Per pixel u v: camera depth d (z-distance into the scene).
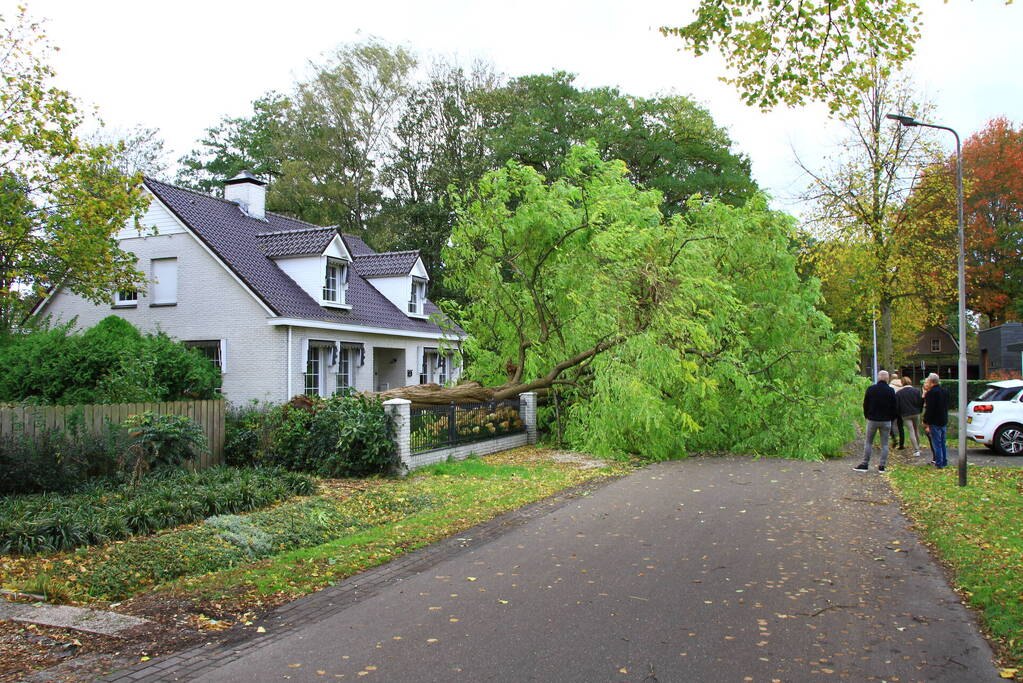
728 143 39.31
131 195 17.23
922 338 59.12
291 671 4.60
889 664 4.63
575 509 10.02
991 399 16.31
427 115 40.16
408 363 26.17
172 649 4.99
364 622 5.52
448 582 6.58
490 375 18.69
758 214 16.88
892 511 9.63
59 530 7.54
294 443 13.02
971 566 6.72
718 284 14.98
